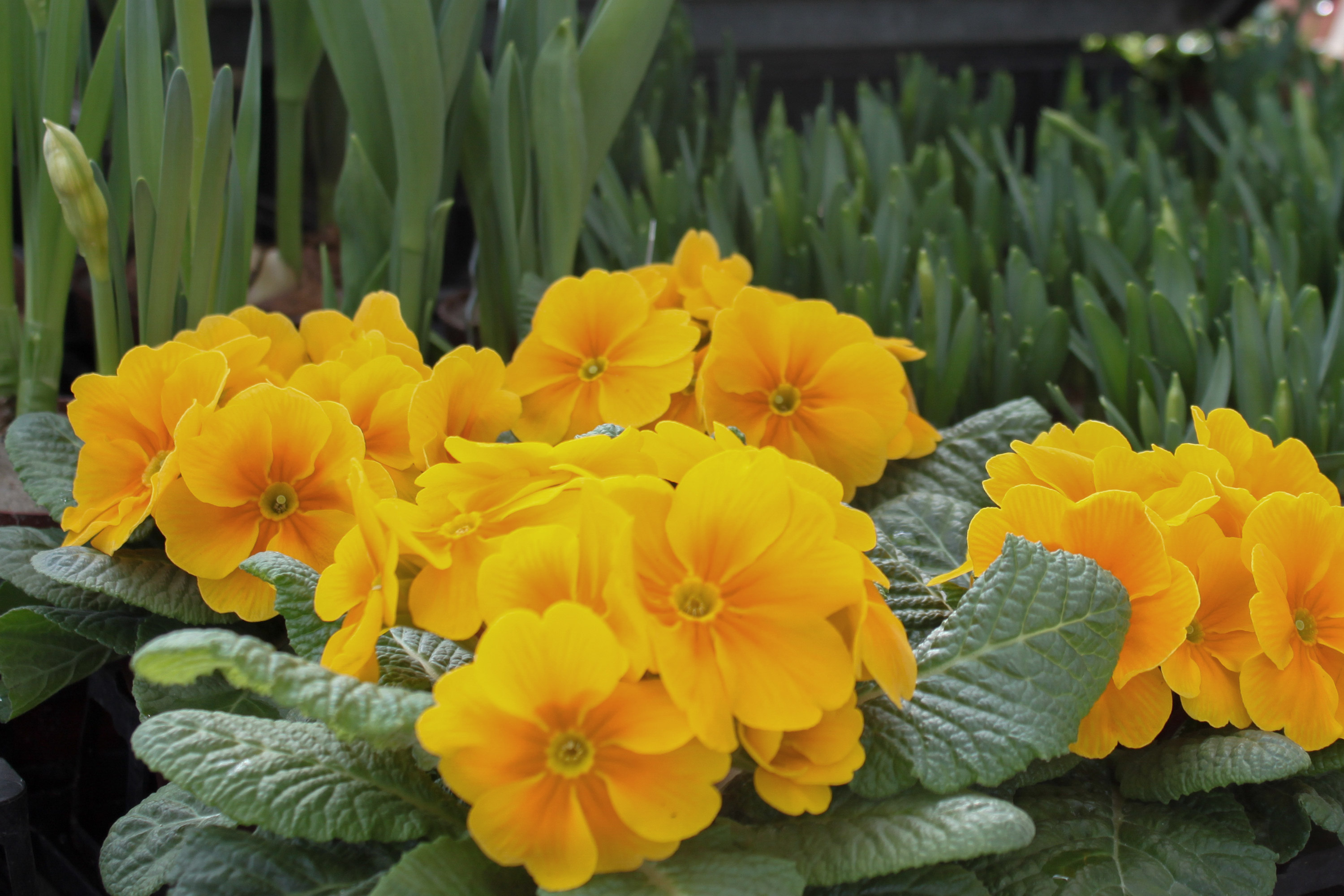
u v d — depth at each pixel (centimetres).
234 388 57
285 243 79
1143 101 120
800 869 49
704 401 59
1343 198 84
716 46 123
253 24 64
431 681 52
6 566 57
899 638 50
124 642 56
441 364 55
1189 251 77
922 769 50
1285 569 53
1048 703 50
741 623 49
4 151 64
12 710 56
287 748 49
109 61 64
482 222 72
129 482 56
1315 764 53
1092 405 71
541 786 48
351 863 50
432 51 63
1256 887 50
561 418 60
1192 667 52
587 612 47
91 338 76
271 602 55
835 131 85
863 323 60
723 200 83
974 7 129
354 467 50
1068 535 53
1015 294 71
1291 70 138
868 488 62
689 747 48
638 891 47
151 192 63
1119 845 51
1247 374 64
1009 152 125
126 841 52
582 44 70
